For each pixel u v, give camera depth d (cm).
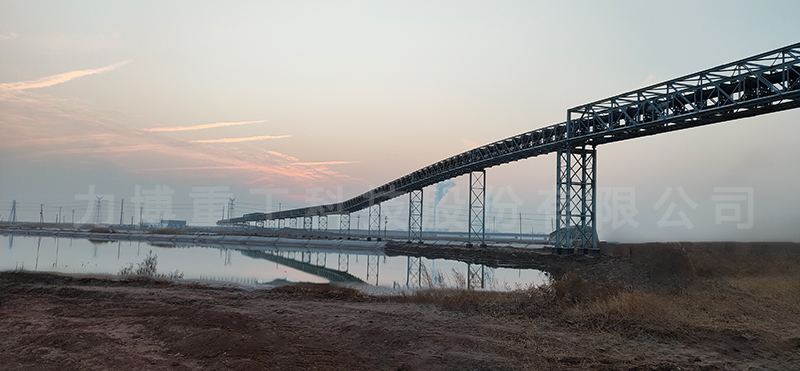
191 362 886
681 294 1519
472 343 1002
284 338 1027
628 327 1136
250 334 1048
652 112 3162
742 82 2614
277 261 4444
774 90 2433
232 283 2244
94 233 9719
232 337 979
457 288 1814
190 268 3309
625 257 2800
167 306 1455
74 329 1125
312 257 5322
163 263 3625
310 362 880
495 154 5000
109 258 3869
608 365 874
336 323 1207
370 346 998
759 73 2517
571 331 1140
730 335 1053
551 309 1366
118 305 1472
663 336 1068
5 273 2134
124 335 1082
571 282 1520
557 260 3609
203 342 967
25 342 1007
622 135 3516
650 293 1478
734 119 2825
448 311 1410
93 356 913
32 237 7575
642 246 3250
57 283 2006
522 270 3712
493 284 2330
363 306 1521
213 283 2214
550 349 973
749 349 979
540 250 4906
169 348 978
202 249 6122
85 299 1609
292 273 3256
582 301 1391
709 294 1511
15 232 8769
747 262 2200
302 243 8625
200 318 1180
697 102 2886
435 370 838
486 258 4794
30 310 1380
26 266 2941
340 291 1919
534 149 4269
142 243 7206
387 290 2138
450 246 6188
